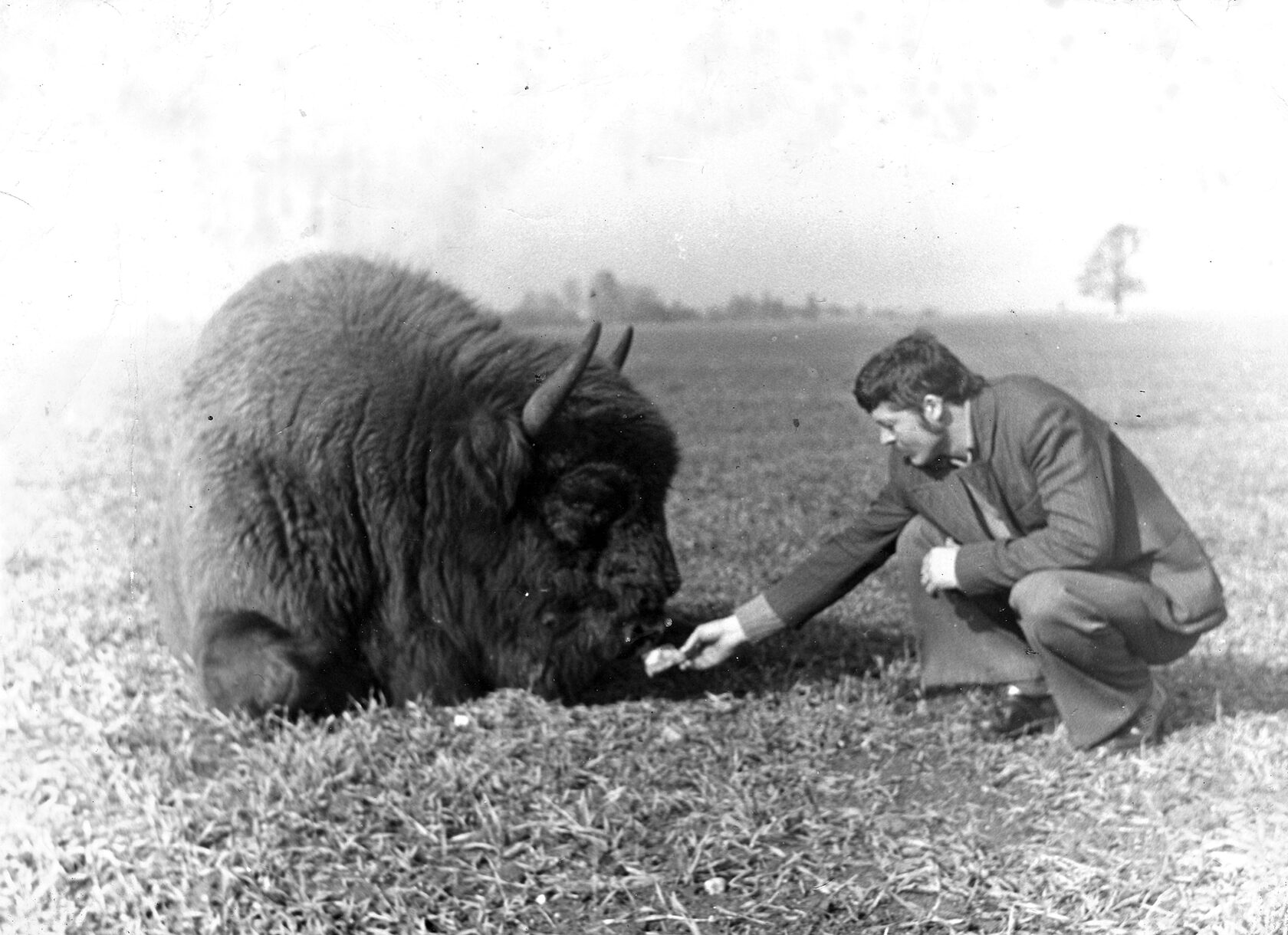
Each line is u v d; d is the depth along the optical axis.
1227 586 5.90
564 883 3.10
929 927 2.93
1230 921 2.89
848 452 10.74
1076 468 3.58
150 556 5.74
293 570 4.05
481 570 4.16
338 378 4.12
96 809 3.47
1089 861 3.18
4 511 6.82
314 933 2.88
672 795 3.54
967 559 3.77
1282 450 9.79
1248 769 3.64
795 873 3.16
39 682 4.42
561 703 4.21
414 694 4.20
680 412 13.03
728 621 4.14
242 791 3.49
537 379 4.28
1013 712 3.95
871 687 4.38
